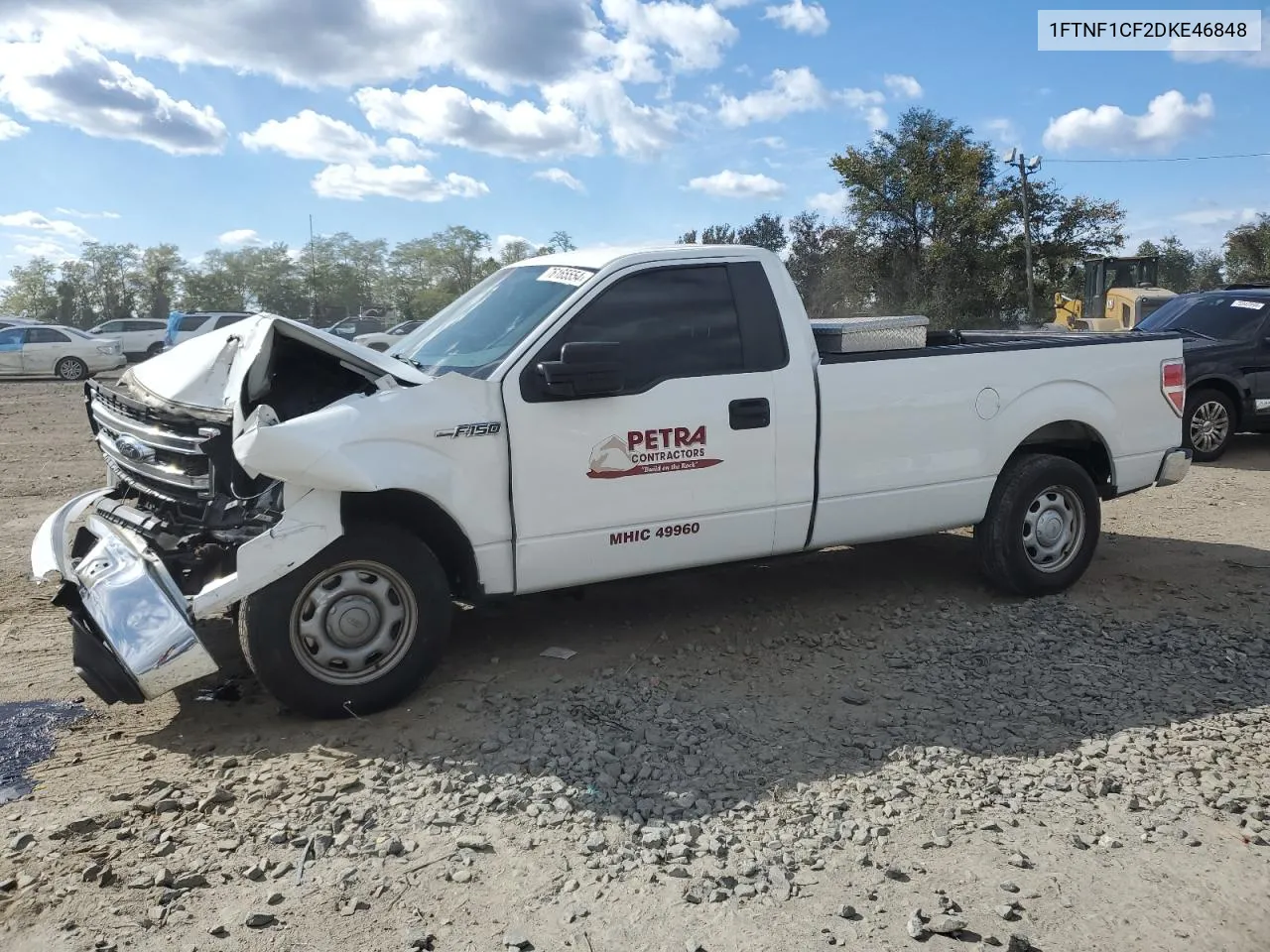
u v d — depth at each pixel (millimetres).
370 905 2953
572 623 5477
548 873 3119
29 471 10523
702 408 4785
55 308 80938
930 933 2830
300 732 4133
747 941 2797
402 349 5285
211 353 4512
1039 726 4199
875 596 5953
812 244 44125
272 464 3912
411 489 4176
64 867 3135
